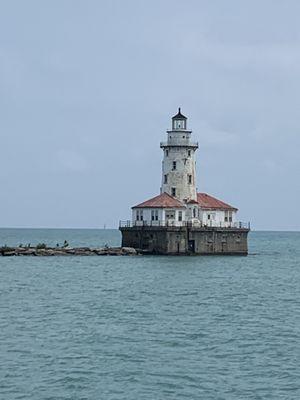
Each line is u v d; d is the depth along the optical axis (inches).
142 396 1968.5
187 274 5226.4
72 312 3260.3
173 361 2315.5
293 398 1963.6
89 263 6141.7
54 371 2171.5
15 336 2647.6
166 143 6756.9
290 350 2482.8
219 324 2987.2
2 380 2074.3
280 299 3922.2
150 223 6663.4
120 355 2378.2
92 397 1953.7
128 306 3479.3
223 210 6909.5
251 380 2116.1
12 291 4121.6
